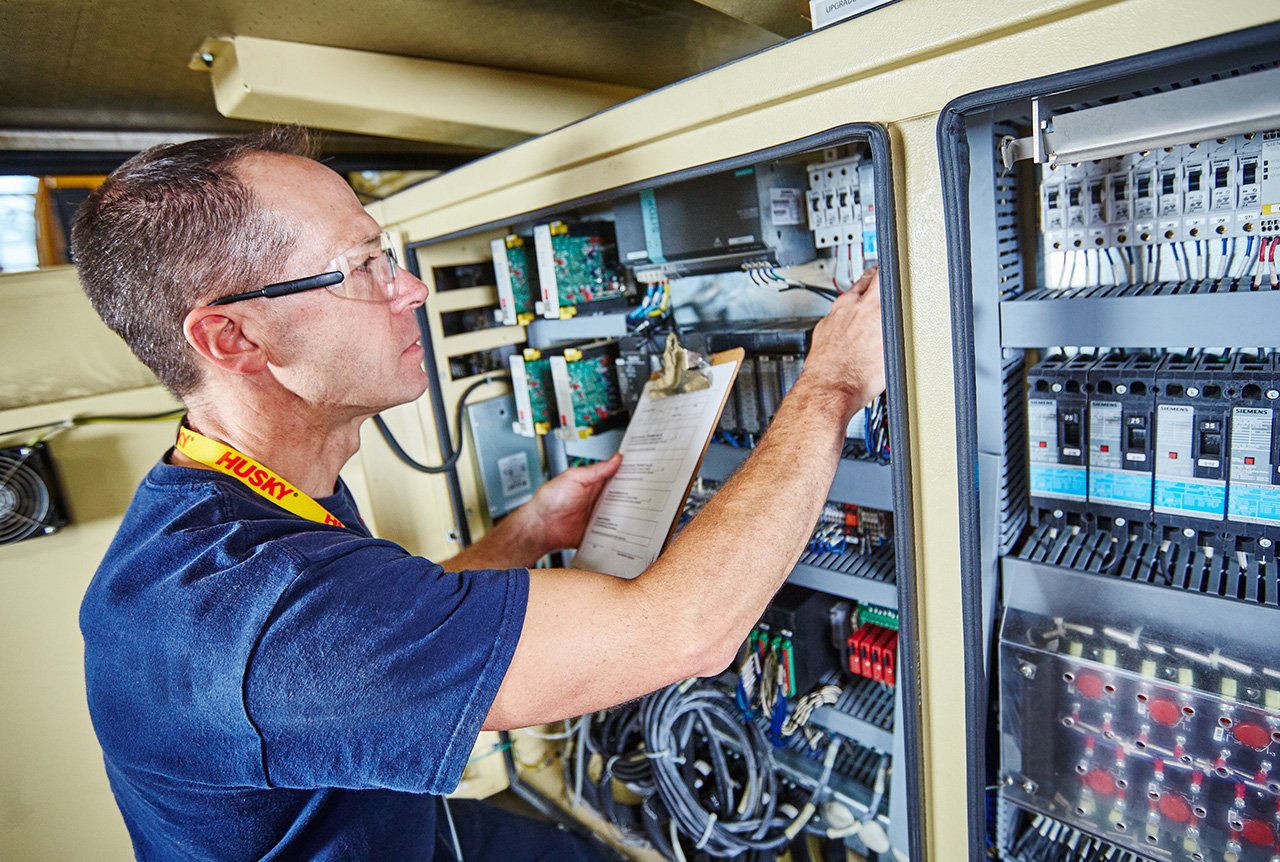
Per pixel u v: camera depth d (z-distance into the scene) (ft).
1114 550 3.21
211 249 2.40
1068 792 3.26
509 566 4.09
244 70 3.53
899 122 2.46
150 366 2.66
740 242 3.83
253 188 2.45
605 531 3.82
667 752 4.67
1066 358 3.55
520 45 4.15
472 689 2.10
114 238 2.42
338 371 2.71
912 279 2.58
